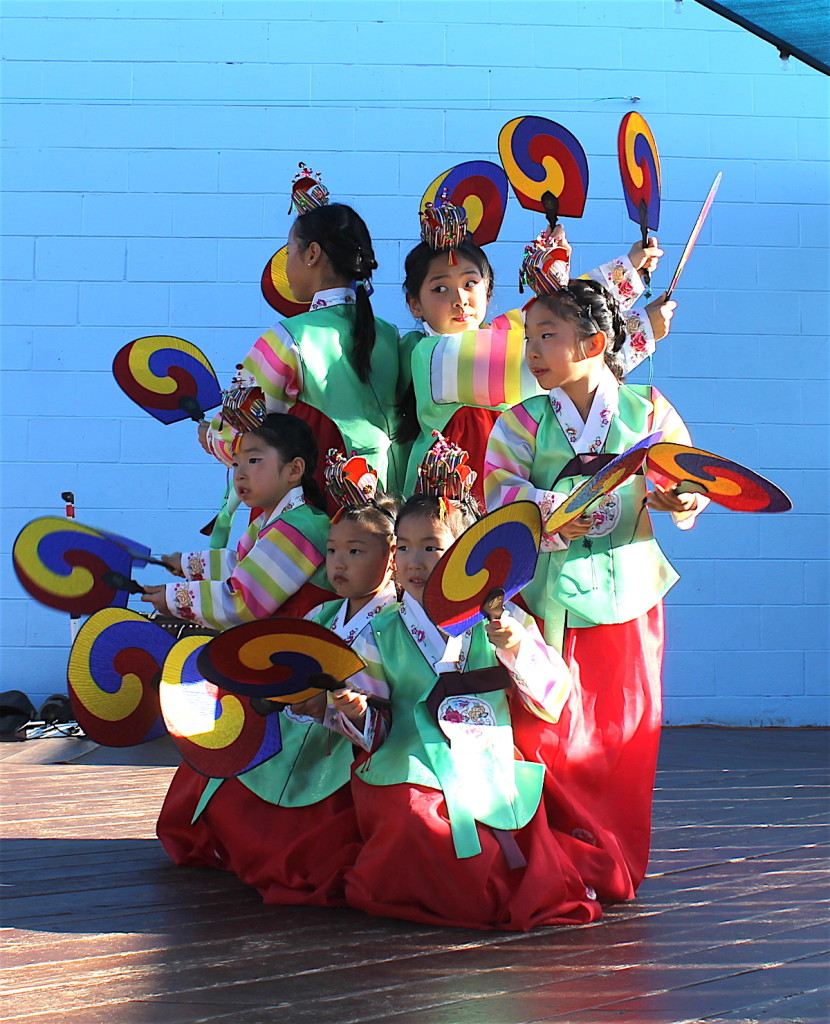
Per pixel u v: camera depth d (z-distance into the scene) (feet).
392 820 9.09
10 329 22.84
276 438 10.78
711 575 23.02
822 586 23.15
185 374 12.93
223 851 10.85
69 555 10.12
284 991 7.53
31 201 23.02
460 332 11.51
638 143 11.50
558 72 23.54
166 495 22.81
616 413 10.16
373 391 11.68
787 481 23.27
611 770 9.87
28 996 7.47
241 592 10.44
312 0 23.38
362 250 11.96
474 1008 7.21
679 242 23.39
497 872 8.97
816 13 12.66
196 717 9.34
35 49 23.18
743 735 21.76
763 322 23.39
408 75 23.43
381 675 9.66
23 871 10.87
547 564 10.01
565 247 10.37
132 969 8.00
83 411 22.81
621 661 9.95
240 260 23.12
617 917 9.28
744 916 9.30
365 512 10.07
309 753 10.20
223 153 23.22
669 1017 7.07
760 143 23.58
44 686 22.34
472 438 11.35
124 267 23.03
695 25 23.62
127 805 14.33
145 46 23.25
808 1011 7.18
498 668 9.63
